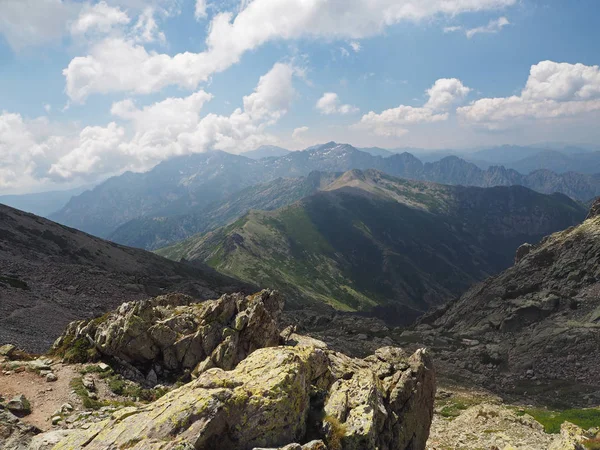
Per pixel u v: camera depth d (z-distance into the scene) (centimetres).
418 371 2694
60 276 7944
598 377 6606
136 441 1301
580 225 11125
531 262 10788
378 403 2019
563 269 9900
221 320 3341
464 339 9206
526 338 8362
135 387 2723
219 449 1388
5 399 2261
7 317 4753
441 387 6719
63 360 2989
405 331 10406
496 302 10138
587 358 7138
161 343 3091
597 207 11581
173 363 3081
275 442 1495
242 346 3197
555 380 6844
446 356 8319
